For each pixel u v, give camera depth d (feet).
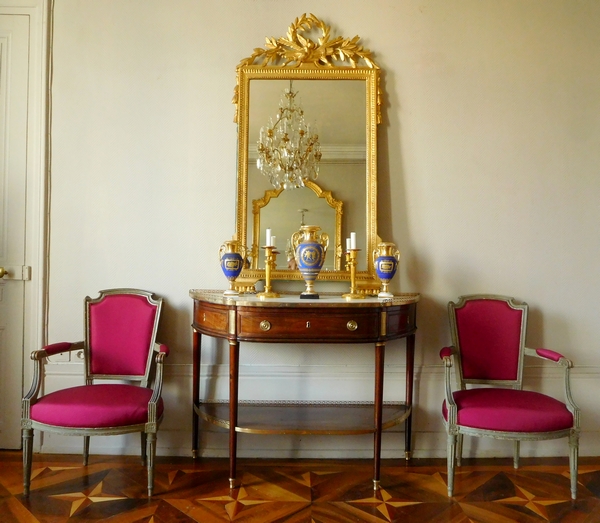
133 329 7.66
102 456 7.99
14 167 8.17
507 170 8.21
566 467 7.75
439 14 8.21
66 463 7.68
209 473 7.40
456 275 8.20
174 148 8.21
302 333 6.57
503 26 8.23
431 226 8.21
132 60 8.21
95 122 8.20
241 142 8.04
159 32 8.22
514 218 8.21
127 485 6.95
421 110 8.22
